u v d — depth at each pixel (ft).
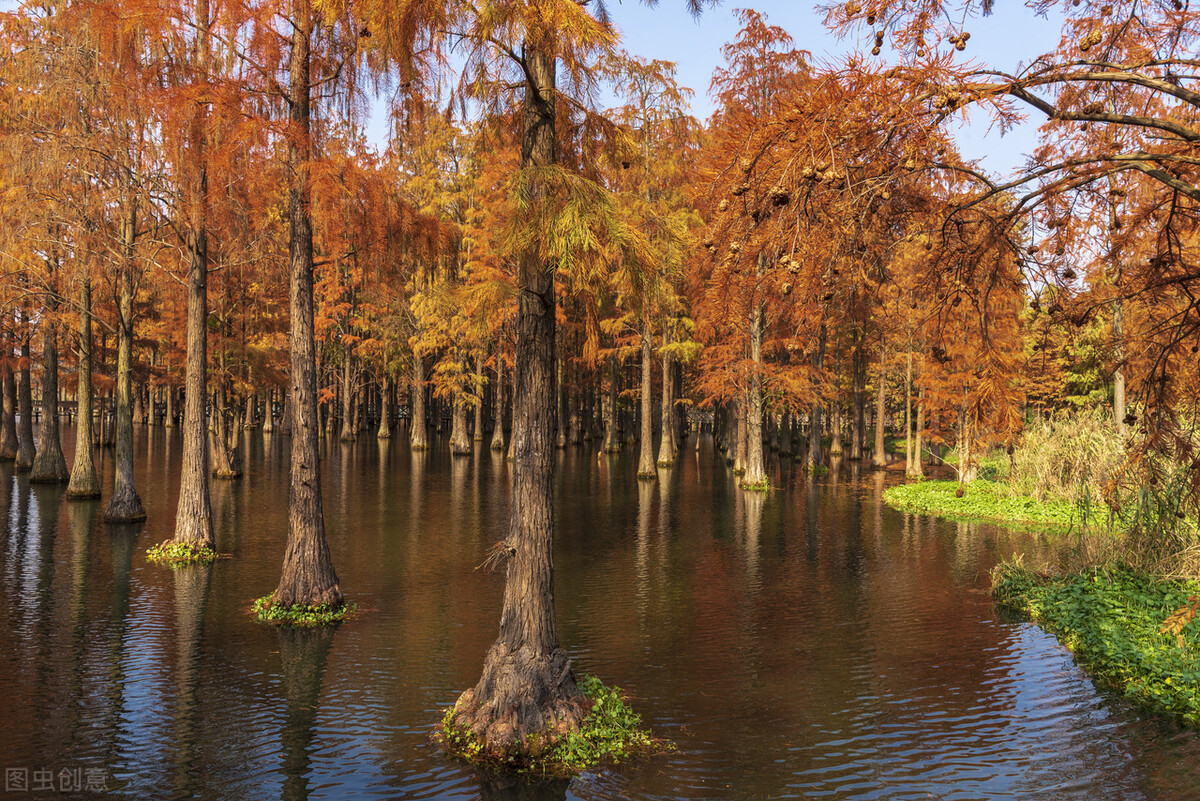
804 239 16.66
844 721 25.64
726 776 21.67
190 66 41.01
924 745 23.80
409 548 54.85
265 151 36.68
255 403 212.43
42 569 46.78
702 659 32.04
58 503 72.49
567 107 26.99
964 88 15.15
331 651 32.48
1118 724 25.45
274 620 36.65
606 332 114.83
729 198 17.22
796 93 15.99
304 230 38.58
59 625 35.70
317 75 40.04
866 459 151.53
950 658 32.27
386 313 152.66
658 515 73.15
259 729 24.68
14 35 59.11
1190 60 16.78
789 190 16.02
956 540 60.39
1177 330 22.20
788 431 154.10
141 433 174.60
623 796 20.53
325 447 153.69
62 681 28.73
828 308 18.57
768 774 21.77
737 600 41.93
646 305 24.12
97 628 35.27
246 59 37.76
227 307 106.22
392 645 33.30
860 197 16.43
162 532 58.49
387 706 26.66
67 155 52.13
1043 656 32.48
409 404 264.72
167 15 38.29
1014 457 80.59
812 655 32.58
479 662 31.22
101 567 47.39
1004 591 42.68
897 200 18.86
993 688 28.73
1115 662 30.68
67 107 53.36
